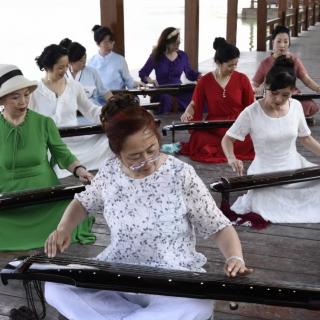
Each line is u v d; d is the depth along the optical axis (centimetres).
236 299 190
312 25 2036
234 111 537
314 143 390
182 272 199
